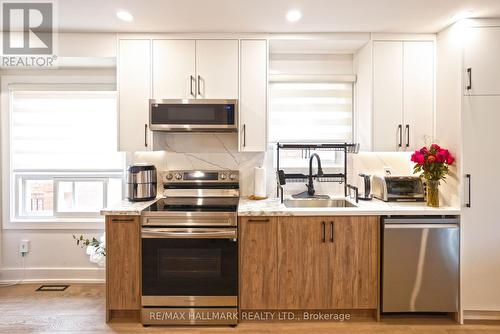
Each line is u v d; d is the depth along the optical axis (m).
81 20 2.51
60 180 3.23
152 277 2.40
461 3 2.23
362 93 2.93
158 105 2.61
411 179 2.77
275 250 2.42
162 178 3.05
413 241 2.42
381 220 2.44
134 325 2.44
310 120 3.12
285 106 3.11
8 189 3.15
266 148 2.79
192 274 2.41
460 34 2.45
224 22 2.56
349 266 2.44
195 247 2.39
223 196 3.03
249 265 2.43
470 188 2.44
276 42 2.83
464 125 2.43
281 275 2.43
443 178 2.54
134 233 2.42
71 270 3.20
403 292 2.43
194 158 3.09
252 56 2.76
